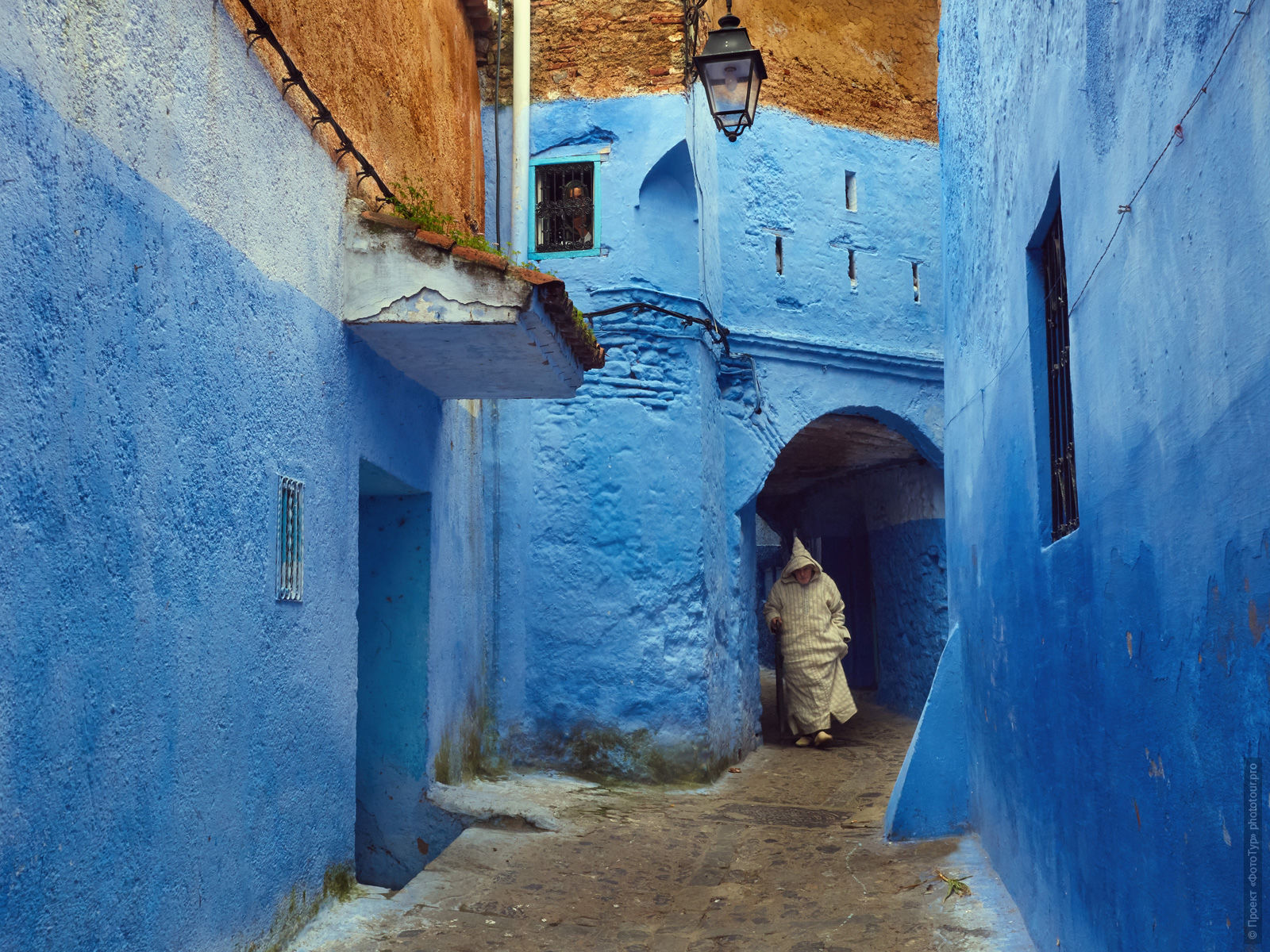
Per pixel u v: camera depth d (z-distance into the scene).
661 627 8.62
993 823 5.64
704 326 9.17
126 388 3.30
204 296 3.85
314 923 4.75
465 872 5.78
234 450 4.07
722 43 6.93
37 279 2.84
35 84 2.84
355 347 5.45
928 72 11.71
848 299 10.80
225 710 3.97
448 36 7.74
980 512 5.94
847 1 11.31
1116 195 3.16
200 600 3.78
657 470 8.76
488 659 8.55
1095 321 3.41
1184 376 2.60
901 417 10.95
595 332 8.77
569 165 8.95
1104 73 3.25
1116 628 3.25
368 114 5.84
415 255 5.25
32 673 2.81
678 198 9.13
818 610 10.59
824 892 5.60
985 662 5.86
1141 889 3.02
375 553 6.98
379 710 6.89
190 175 3.75
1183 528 2.63
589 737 8.50
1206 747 2.50
